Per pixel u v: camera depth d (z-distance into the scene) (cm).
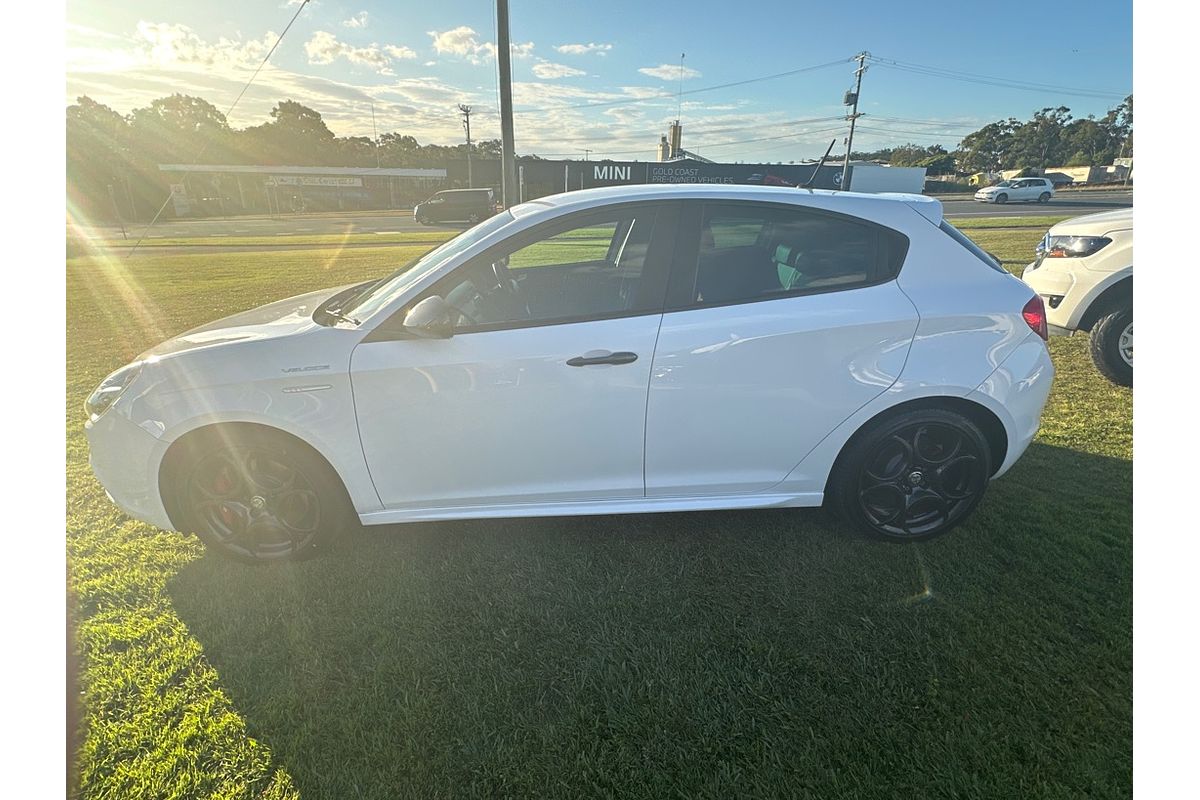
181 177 4809
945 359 253
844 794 170
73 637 225
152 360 252
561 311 249
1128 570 257
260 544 266
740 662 215
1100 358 468
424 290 246
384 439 248
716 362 245
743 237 252
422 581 258
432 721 193
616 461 258
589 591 251
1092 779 172
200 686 206
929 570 260
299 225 3067
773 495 270
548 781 174
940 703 197
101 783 174
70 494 326
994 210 2834
